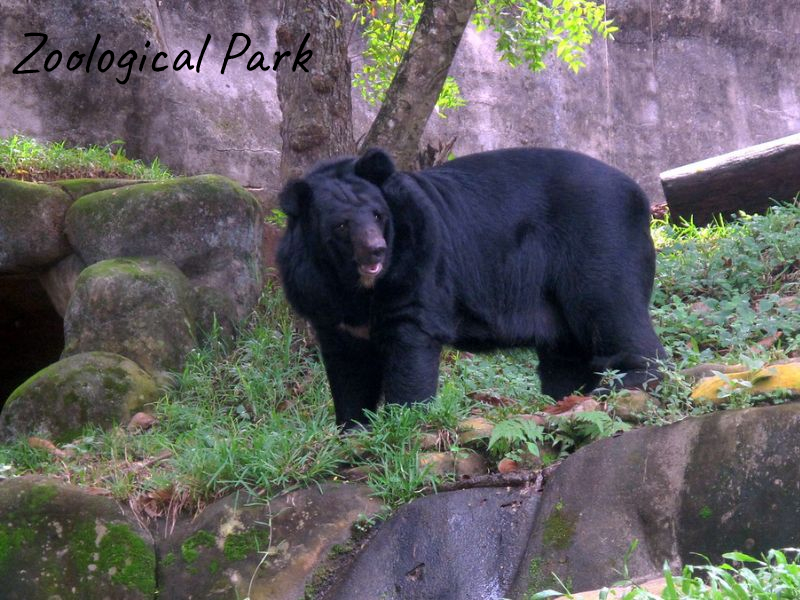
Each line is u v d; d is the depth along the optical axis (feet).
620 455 24.86
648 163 90.58
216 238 43.93
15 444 36.04
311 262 29.09
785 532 21.86
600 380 31.53
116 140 62.44
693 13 92.94
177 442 33.47
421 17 42.09
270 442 29.19
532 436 27.04
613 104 89.30
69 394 36.99
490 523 25.38
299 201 29.04
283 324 43.57
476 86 81.41
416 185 29.78
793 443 22.75
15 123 61.16
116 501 28.37
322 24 44.32
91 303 40.42
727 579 18.25
